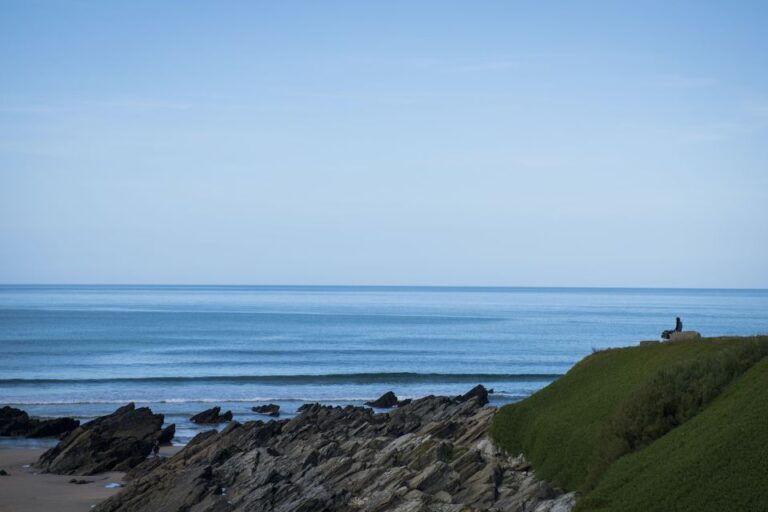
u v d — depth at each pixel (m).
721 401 33.75
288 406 90.75
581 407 42.62
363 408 76.25
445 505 35.34
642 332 199.75
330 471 43.69
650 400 35.50
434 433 49.19
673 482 28.75
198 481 44.00
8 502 48.56
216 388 103.44
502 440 44.62
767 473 26.42
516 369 127.00
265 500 39.75
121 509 44.62
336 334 189.12
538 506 34.19
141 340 166.25
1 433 71.88
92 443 60.12
